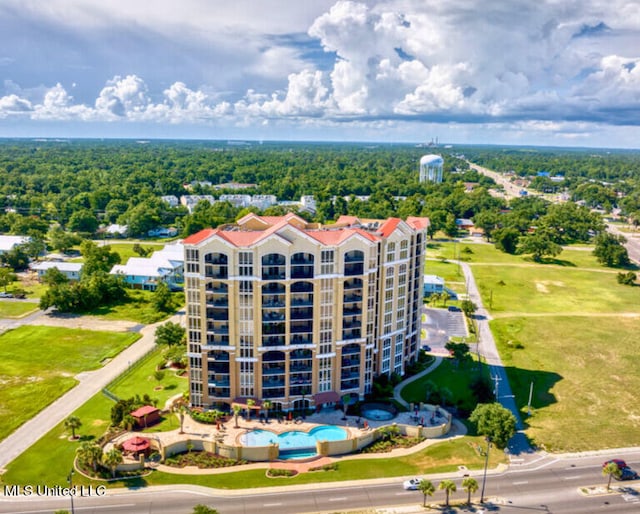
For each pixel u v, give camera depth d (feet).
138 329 521.24
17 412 360.89
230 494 285.02
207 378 368.07
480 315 600.39
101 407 371.35
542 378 441.68
